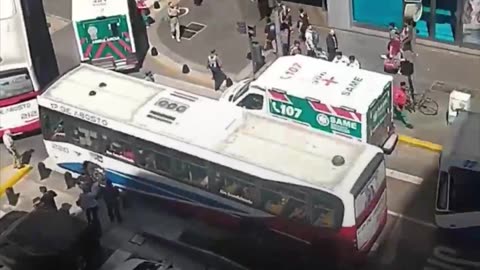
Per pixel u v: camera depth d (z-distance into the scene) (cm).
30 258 2422
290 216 2369
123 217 2712
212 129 2506
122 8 3312
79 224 2512
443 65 3253
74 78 2823
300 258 2458
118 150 2658
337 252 2352
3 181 2920
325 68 2798
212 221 2594
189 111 2591
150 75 3341
